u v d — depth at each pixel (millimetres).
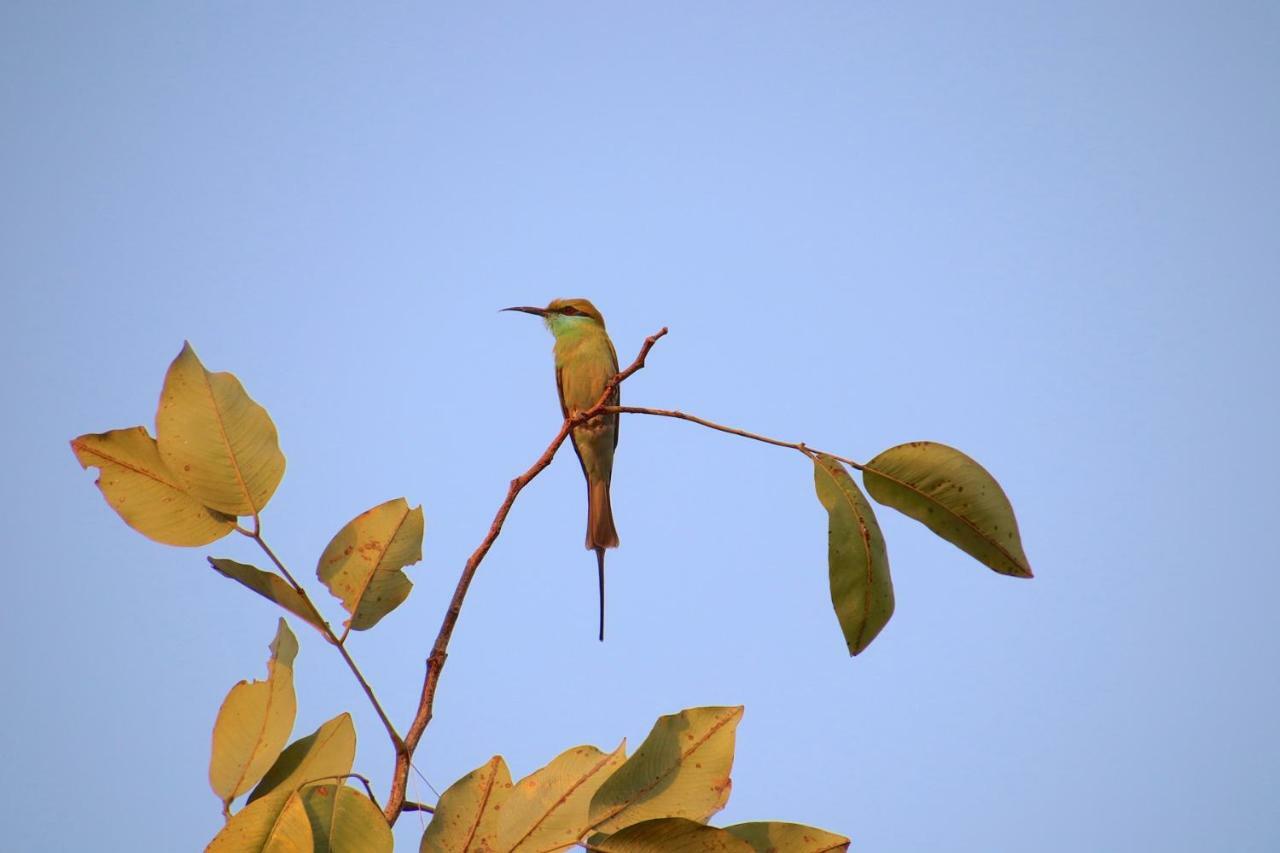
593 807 8570
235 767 8586
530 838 8562
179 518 8625
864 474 8703
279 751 8594
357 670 8594
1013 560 8695
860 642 8680
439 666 8617
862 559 8680
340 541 8656
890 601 8680
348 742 8594
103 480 8625
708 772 8578
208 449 8625
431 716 8602
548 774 8586
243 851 8539
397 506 8664
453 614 8633
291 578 8602
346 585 8648
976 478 8688
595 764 8594
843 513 8680
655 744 8578
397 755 8586
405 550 8656
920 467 8688
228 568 8602
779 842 8562
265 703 8609
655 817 8562
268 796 8555
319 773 8586
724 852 8547
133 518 8617
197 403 8633
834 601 8680
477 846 8562
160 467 8625
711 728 8586
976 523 8695
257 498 8625
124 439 8625
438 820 8570
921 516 8703
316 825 8555
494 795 8578
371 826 8555
